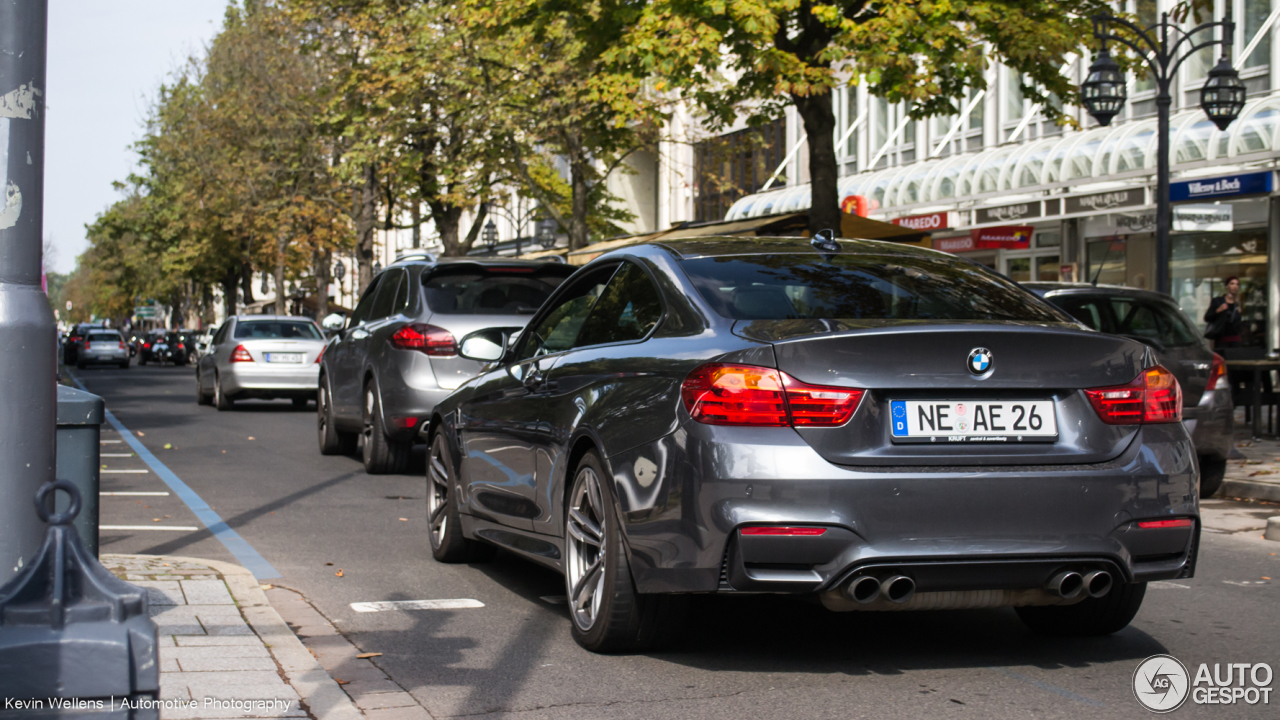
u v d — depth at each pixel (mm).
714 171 36344
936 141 29375
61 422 4914
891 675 4578
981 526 4148
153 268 70188
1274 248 20844
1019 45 14109
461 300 10711
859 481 4078
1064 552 4191
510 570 6859
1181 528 4391
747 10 13422
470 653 4922
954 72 15758
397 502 9594
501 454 6066
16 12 3389
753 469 4094
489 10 18484
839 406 4137
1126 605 5012
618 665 4727
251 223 43250
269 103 38938
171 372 47844
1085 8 15422
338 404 12609
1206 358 9867
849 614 5676
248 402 24938
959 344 4230
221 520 8602
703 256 5203
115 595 2068
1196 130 19781
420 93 28422
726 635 5234
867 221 18500
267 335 22438
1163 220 13344
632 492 4523
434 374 10461
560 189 34250
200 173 47188
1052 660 4824
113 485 10656
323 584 6391
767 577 4094
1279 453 12609
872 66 13602
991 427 4250
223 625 5055
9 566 3436
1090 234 25031
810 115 15594
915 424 4191
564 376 5395
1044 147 23094
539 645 5062
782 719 4012
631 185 45688
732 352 4270
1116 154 21031
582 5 16781
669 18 14133
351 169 30844
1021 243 25375
